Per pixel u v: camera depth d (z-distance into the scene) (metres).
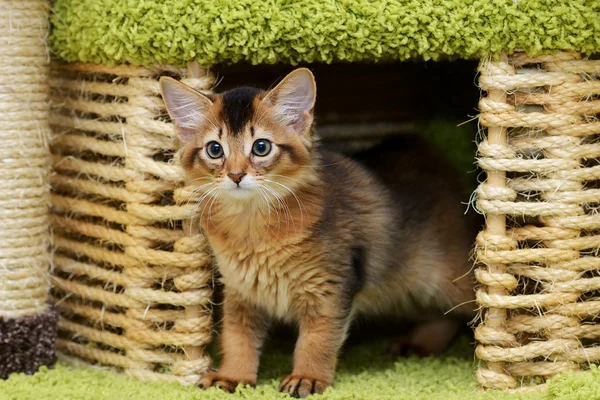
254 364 1.03
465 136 1.25
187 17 0.99
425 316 1.13
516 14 0.96
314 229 1.01
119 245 1.05
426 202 1.11
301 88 1.00
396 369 1.06
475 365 1.06
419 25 0.97
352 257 1.03
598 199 0.98
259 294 1.03
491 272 0.99
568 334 0.99
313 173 1.01
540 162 0.98
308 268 1.01
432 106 1.27
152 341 1.03
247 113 0.99
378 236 1.06
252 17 0.98
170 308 1.04
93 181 1.06
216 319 1.07
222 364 1.03
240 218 1.00
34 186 1.06
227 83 1.20
